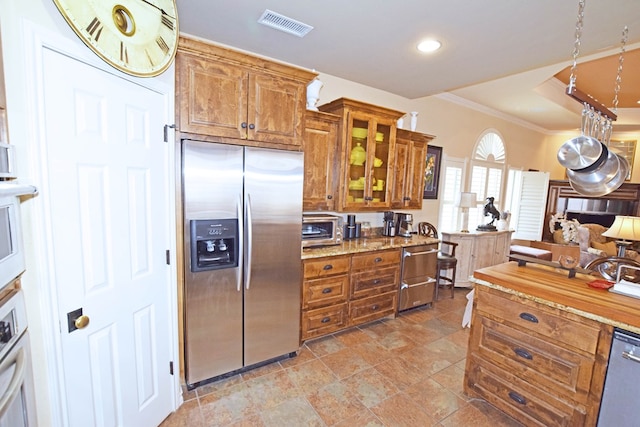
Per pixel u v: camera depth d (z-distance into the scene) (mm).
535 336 1753
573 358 1602
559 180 6832
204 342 2125
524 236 6422
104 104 1360
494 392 1966
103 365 1438
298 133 2402
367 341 2926
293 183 2365
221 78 2025
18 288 1070
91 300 1357
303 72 2328
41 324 1172
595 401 1525
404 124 4094
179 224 1965
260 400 2084
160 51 1553
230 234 2096
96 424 1423
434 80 3277
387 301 3330
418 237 3863
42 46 1113
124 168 1485
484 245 4688
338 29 2250
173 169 1848
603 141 2143
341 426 1883
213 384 2230
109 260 1438
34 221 1127
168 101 1780
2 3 994
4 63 1007
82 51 1248
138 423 1667
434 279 3768
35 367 1160
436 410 2037
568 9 1881
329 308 2854
